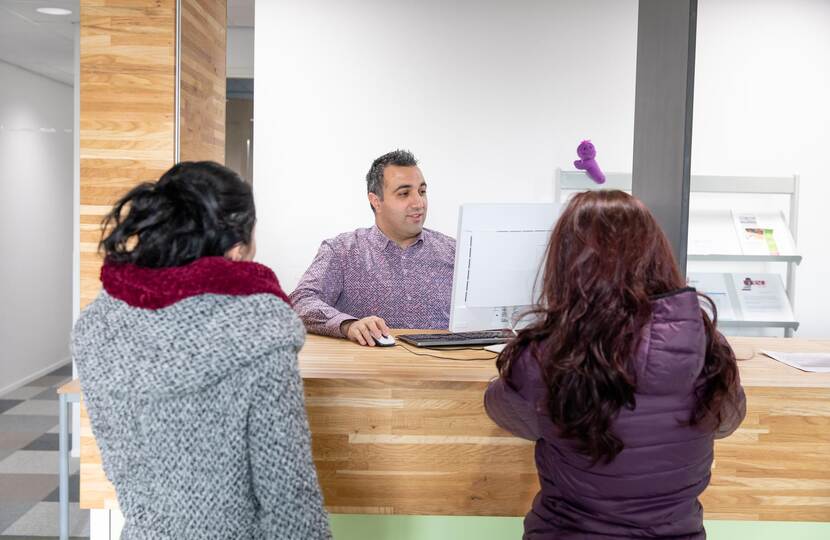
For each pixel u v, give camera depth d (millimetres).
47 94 4969
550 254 1156
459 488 1651
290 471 990
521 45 3863
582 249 1087
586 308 1054
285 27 3830
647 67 2346
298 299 2520
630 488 1075
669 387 1045
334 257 2727
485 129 3887
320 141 3871
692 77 2043
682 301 1054
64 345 5348
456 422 1639
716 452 1663
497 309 2000
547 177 3910
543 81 3879
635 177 2465
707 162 3979
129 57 2160
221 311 979
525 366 1132
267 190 3883
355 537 1700
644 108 2371
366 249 2758
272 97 3850
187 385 940
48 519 3197
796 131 3984
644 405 1057
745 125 3969
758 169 3988
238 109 4668
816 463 1660
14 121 4762
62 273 5234
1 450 4164
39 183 4957
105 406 988
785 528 1684
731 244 3895
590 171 3621
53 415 4812
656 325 1041
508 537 1688
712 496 1670
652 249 1094
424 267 2768
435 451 1645
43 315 5148
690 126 2051
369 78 3857
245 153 4680
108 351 976
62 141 5078
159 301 970
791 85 3963
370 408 1636
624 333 1024
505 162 3900
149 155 2182
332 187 3891
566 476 1123
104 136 2176
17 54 4609
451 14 3844
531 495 1653
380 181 2680
